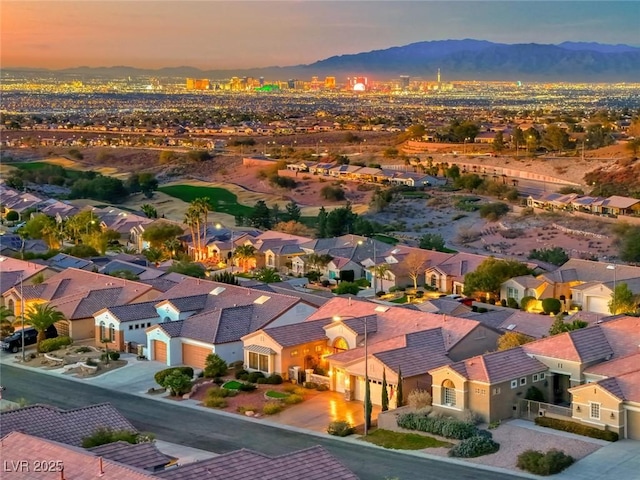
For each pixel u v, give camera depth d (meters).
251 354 91.62
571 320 99.00
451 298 129.25
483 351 88.75
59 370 96.06
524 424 75.19
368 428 75.38
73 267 136.75
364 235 189.25
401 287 139.75
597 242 179.88
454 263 140.12
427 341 86.88
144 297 112.62
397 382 79.44
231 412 81.25
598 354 80.69
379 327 92.56
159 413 81.19
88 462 49.00
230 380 89.62
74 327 107.50
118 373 94.38
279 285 132.12
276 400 83.00
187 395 86.06
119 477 47.09
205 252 167.00
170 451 71.06
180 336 97.19
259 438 74.19
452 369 76.38
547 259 158.00
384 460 68.56
